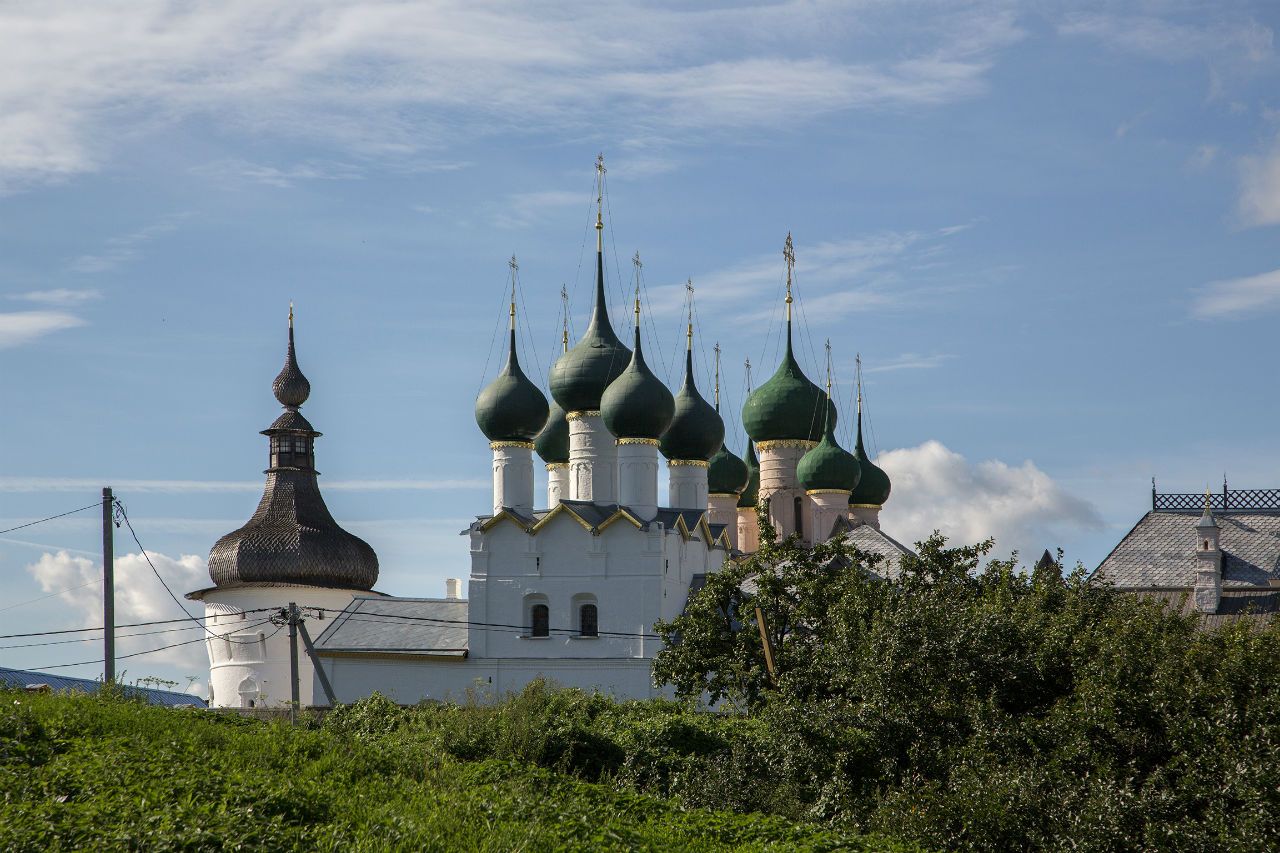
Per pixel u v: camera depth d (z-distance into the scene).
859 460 103.94
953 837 32.56
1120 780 32.88
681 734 44.78
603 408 84.69
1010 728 35.31
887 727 36.97
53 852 22.92
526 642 80.75
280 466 106.06
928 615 38.84
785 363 100.38
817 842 29.75
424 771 33.81
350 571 103.31
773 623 54.75
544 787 33.69
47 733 31.64
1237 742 32.03
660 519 82.81
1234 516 75.94
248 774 29.67
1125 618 38.97
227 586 101.44
